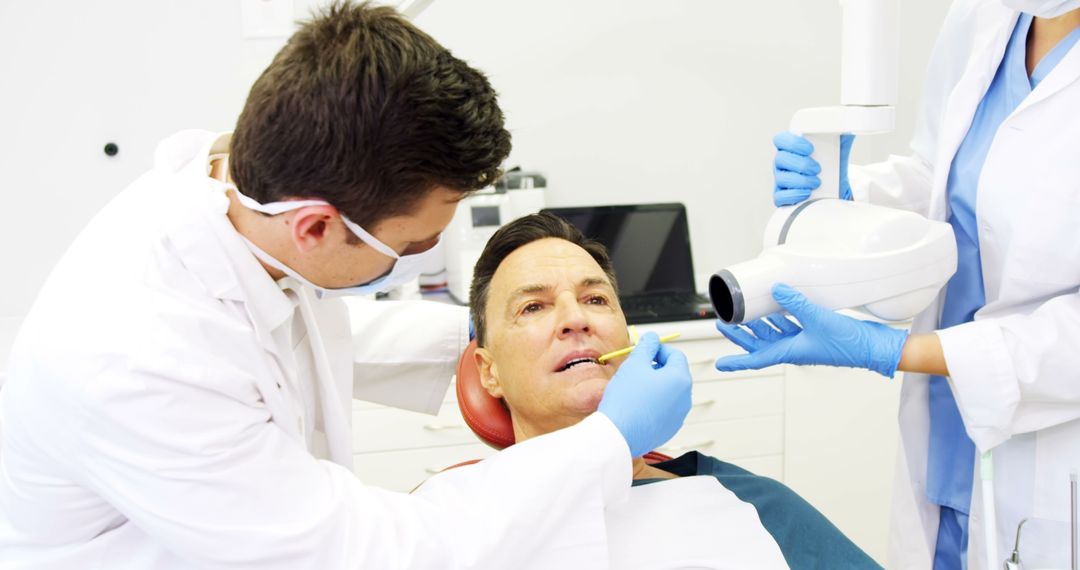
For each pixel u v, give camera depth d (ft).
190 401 2.91
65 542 3.24
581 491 3.32
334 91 2.77
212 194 3.10
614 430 3.46
